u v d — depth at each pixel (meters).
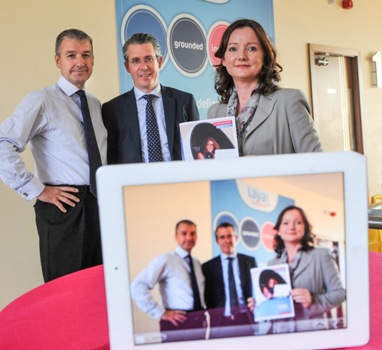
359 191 0.62
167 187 0.62
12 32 2.54
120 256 0.62
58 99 2.20
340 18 5.13
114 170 0.61
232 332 0.63
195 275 0.63
